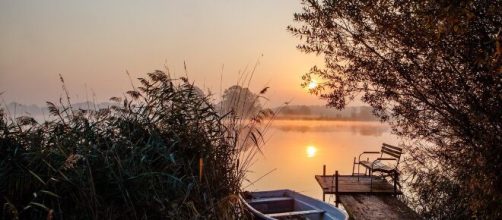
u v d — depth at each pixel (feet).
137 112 13.35
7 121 12.15
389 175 26.03
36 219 10.41
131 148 11.80
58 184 10.79
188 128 13.26
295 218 18.04
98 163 11.34
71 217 10.33
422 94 14.85
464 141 14.53
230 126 14.16
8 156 11.07
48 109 12.66
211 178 12.53
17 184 10.39
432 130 16.19
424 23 11.37
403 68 14.38
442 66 13.43
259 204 20.74
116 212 10.78
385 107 17.12
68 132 12.19
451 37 12.02
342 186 27.30
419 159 20.24
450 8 9.52
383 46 14.83
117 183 10.68
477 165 13.29
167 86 13.98
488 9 9.82
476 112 12.72
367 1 13.73
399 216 20.92
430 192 20.17
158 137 12.47
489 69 11.35
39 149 11.43
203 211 11.22
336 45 16.10
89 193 10.61
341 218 17.48
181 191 11.40
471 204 14.43
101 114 13.08
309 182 42.27
